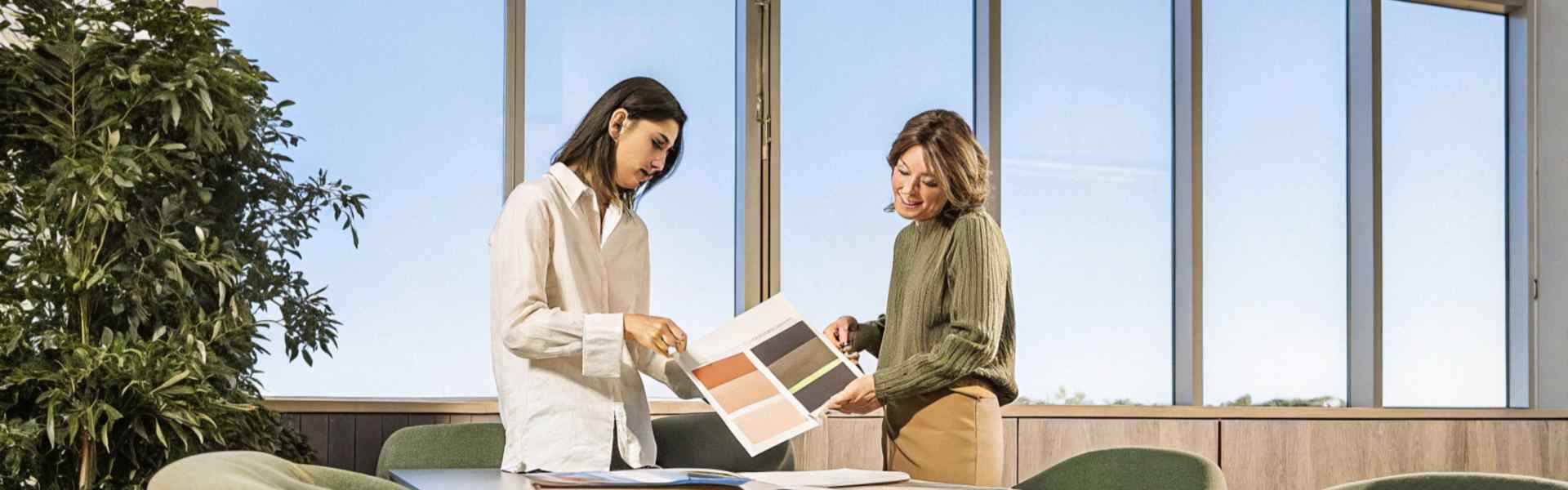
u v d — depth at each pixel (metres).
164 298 2.82
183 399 2.73
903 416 2.42
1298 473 4.48
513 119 3.94
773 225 4.17
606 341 2.08
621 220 2.34
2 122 2.73
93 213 2.62
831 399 2.22
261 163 3.10
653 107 2.27
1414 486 1.74
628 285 2.35
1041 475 2.19
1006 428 4.14
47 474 2.74
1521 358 5.14
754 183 4.16
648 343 2.08
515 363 2.23
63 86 2.72
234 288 2.87
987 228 2.39
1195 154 4.70
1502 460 4.79
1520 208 5.18
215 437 2.78
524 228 2.15
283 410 3.49
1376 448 4.60
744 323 2.32
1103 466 2.08
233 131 2.97
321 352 3.75
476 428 2.59
